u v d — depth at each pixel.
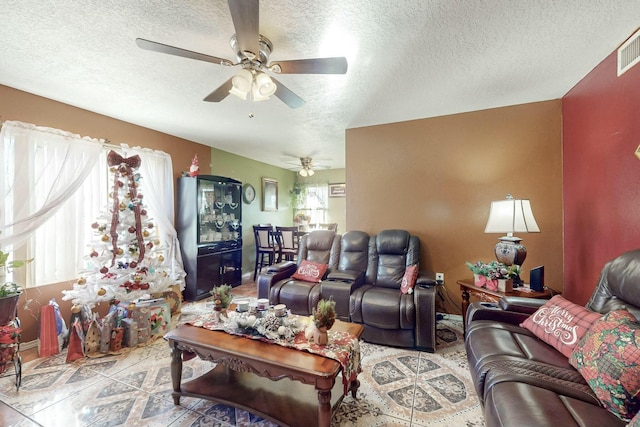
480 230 3.23
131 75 2.39
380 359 2.42
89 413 1.75
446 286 3.37
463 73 2.39
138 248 3.00
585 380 1.26
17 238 2.52
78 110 3.06
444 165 3.39
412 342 2.59
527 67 2.31
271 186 6.57
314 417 1.60
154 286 3.08
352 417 1.71
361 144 3.81
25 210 2.58
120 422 1.67
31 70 2.30
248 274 5.75
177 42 1.96
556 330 1.60
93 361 2.39
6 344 1.96
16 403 1.84
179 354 1.83
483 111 3.21
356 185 3.83
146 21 1.74
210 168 4.88
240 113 3.29
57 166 2.81
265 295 3.25
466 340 1.93
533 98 2.93
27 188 2.60
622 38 1.93
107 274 2.77
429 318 2.54
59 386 2.03
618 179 2.06
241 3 1.27
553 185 2.94
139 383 2.07
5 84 2.53
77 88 2.62
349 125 3.76
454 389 2.00
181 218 4.16
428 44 1.98
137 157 3.08
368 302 2.70
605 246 2.21
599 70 2.25
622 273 1.59
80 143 2.98
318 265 3.51
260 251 5.52
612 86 2.10
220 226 4.67
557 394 1.17
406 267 3.16
